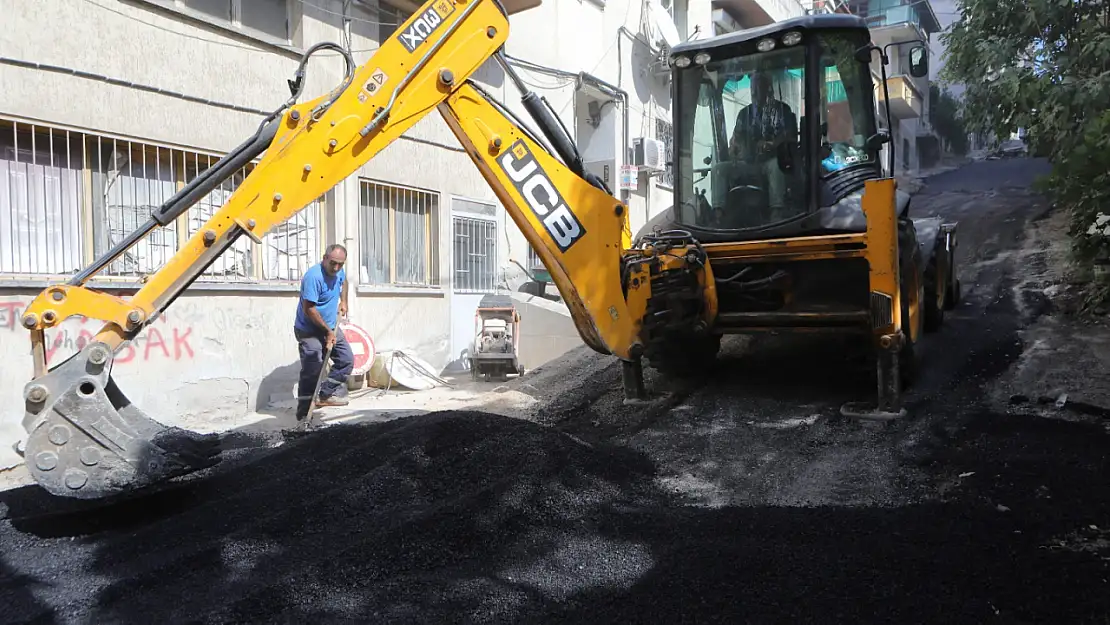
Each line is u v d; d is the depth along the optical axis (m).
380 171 9.48
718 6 22.39
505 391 7.92
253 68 7.99
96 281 6.45
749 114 6.74
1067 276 10.77
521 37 12.88
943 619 2.97
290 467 5.02
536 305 11.07
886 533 3.84
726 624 3.00
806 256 6.21
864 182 6.30
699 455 5.49
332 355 7.68
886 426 5.81
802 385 7.09
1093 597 3.11
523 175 5.12
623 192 16.45
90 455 3.94
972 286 11.29
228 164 4.46
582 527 4.04
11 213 6.02
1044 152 10.05
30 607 3.25
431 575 3.54
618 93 16.08
